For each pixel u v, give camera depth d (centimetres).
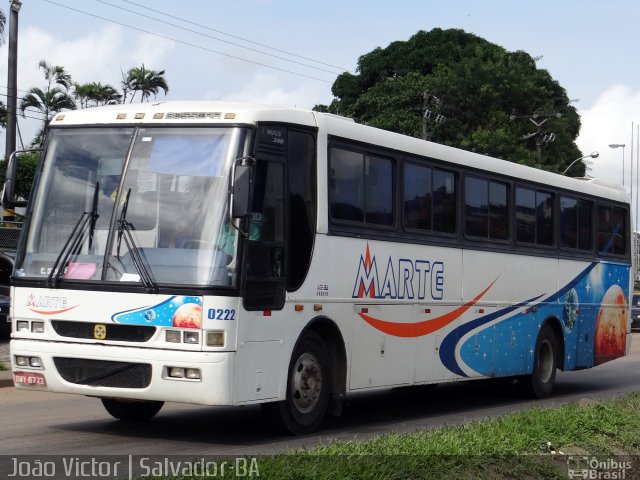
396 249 1197
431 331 1273
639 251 5566
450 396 1593
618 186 1873
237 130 960
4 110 3372
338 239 1085
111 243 950
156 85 5447
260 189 969
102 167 984
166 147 970
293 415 1020
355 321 1113
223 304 910
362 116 5272
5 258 2361
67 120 1023
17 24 2736
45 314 959
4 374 1491
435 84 5066
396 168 1207
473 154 1388
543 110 5175
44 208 995
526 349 1527
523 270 1512
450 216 1330
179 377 908
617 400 1266
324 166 1064
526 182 1530
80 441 971
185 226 937
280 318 986
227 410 1243
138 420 1127
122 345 927
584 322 1709
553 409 1145
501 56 5559
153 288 919
